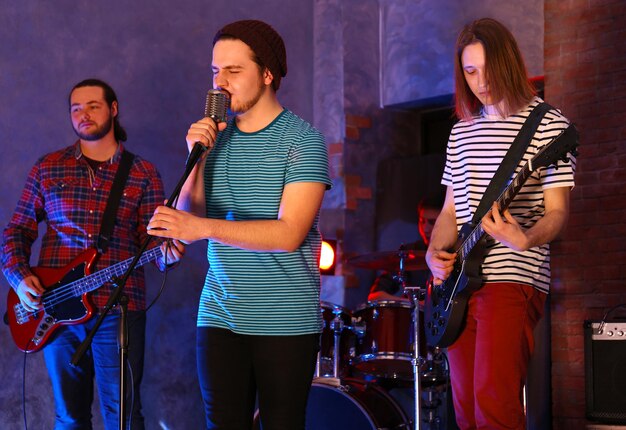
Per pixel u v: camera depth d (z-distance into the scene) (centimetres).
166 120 525
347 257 590
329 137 604
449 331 297
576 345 461
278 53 269
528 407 463
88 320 375
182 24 538
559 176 282
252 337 259
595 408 408
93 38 498
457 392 301
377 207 609
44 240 392
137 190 396
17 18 470
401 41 610
